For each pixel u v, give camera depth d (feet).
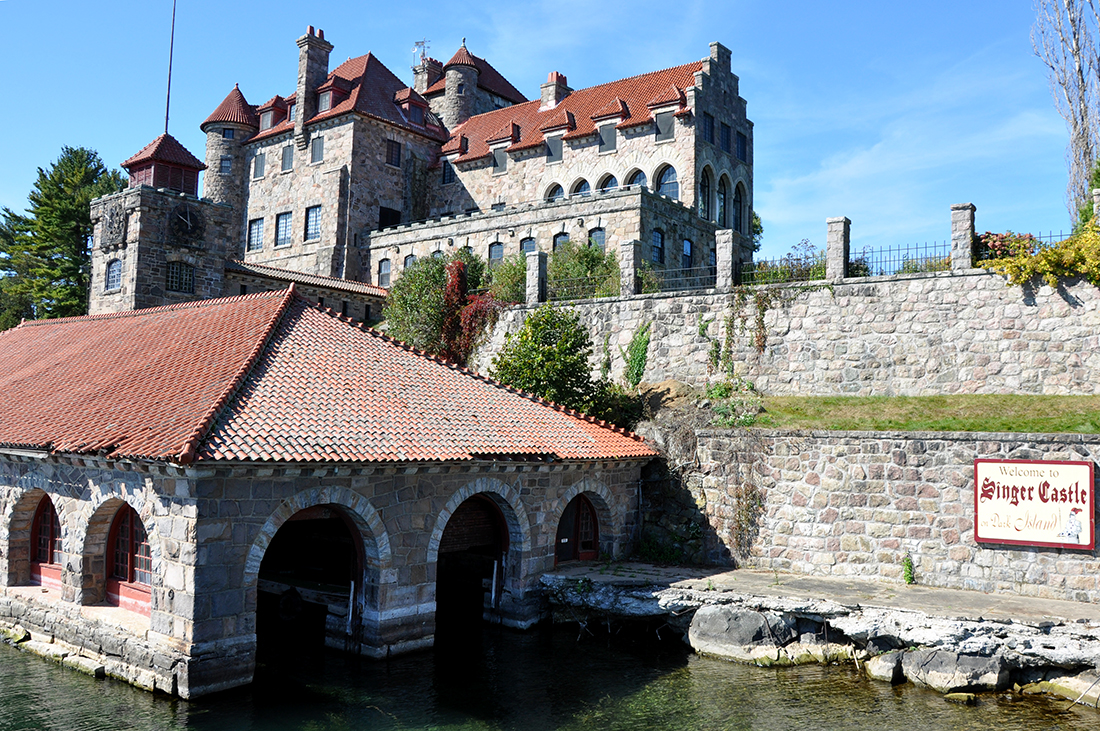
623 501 88.69
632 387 107.24
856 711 58.23
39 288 207.72
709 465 86.43
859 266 95.35
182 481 57.36
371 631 67.77
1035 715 57.00
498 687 62.95
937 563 73.72
